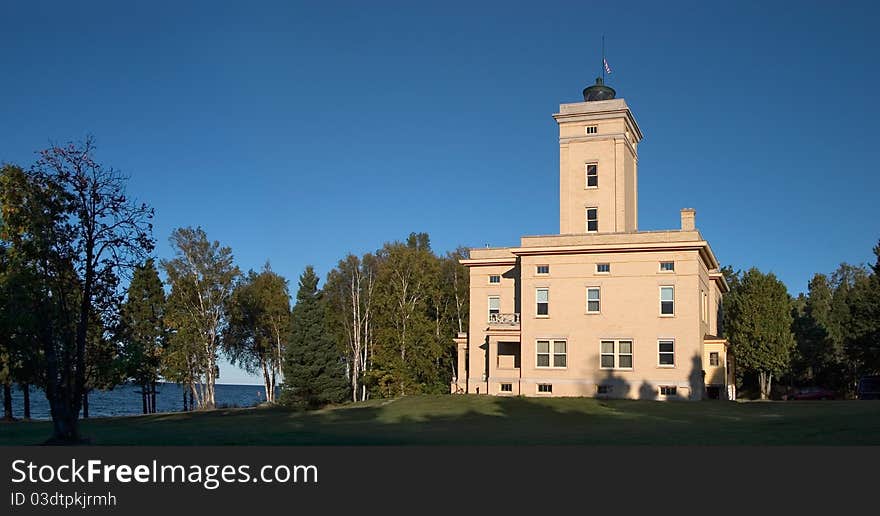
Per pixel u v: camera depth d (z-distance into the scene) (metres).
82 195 32.72
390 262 80.12
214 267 80.00
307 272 68.44
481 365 64.19
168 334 79.31
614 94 66.88
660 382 54.09
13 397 142.00
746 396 85.06
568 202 63.75
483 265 65.25
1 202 31.59
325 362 66.75
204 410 68.88
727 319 85.75
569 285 57.44
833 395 72.44
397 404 55.47
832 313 90.12
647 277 55.44
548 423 42.53
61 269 32.34
